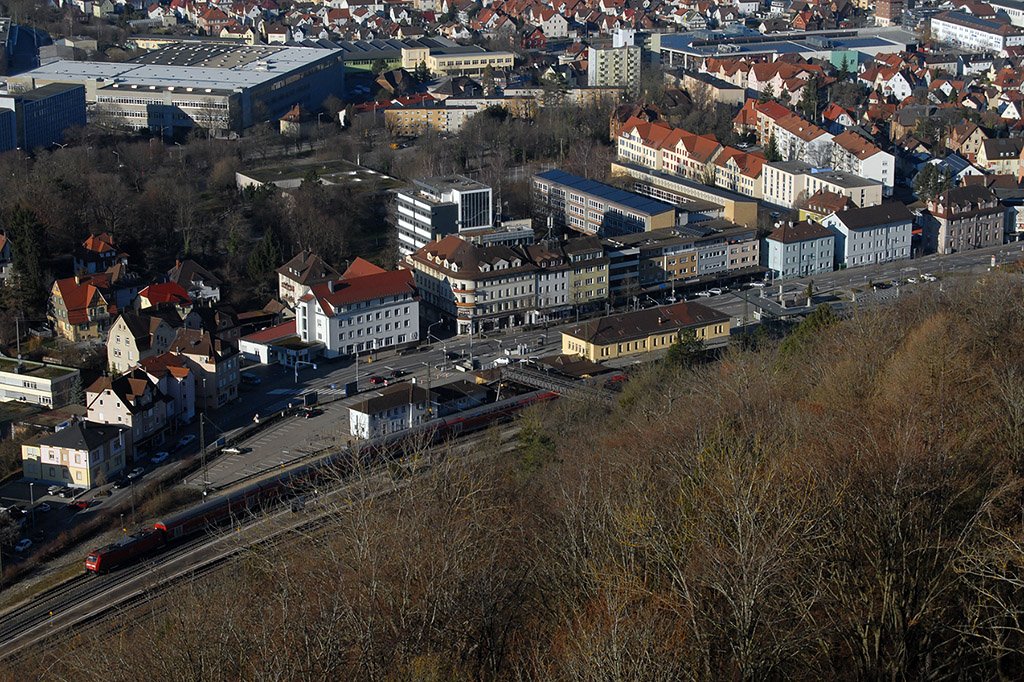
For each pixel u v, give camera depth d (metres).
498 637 156.50
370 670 144.12
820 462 173.00
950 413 198.25
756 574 137.75
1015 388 197.50
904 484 156.00
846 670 142.75
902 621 138.62
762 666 134.50
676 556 158.00
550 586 169.25
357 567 175.00
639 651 130.38
